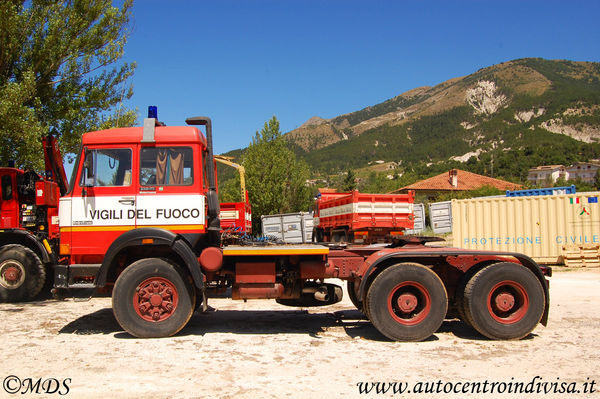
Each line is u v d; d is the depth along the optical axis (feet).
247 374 15.16
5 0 43.93
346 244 23.65
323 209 71.31
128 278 19.60
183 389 13.74
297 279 22.02
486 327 19.63
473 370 15.74
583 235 53.31
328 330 21.89
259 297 21.07
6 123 41.29
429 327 19.52
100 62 50.49
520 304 20.16
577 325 22.81
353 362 16.58
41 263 29.17
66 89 49.70
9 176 30.42
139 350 17.92
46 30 46.75
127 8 52.44
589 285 37.52
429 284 19.65
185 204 20.61
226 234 23.82
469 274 20.49
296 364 16.30
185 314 19.89
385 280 19.63
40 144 42.83
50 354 17.30
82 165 20.75
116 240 19.76
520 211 56.90
